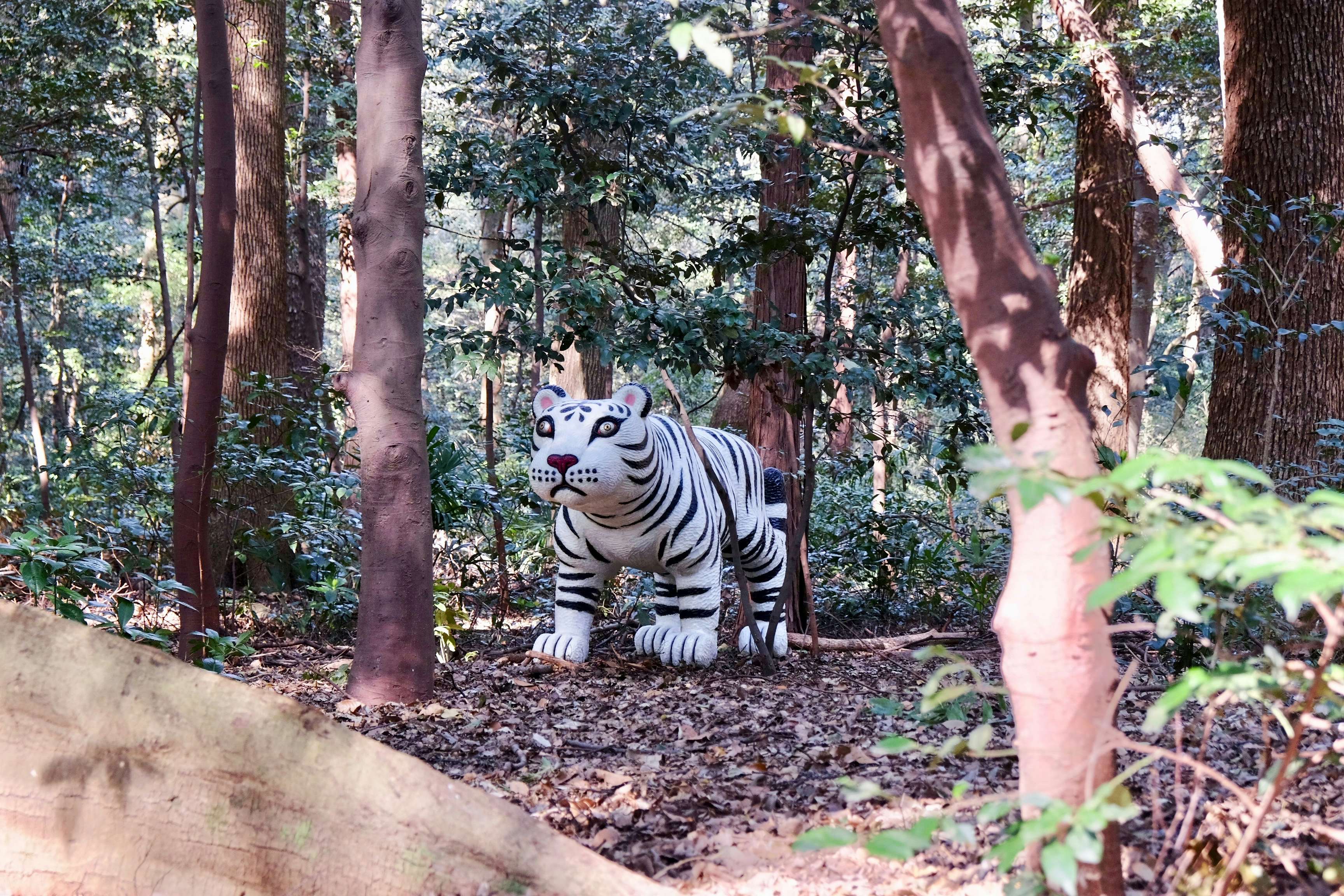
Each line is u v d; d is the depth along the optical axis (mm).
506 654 7723
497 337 8117
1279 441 8070
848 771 4625
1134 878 2957
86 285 17344
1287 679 2156
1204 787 3775
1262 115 8352
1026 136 17969
